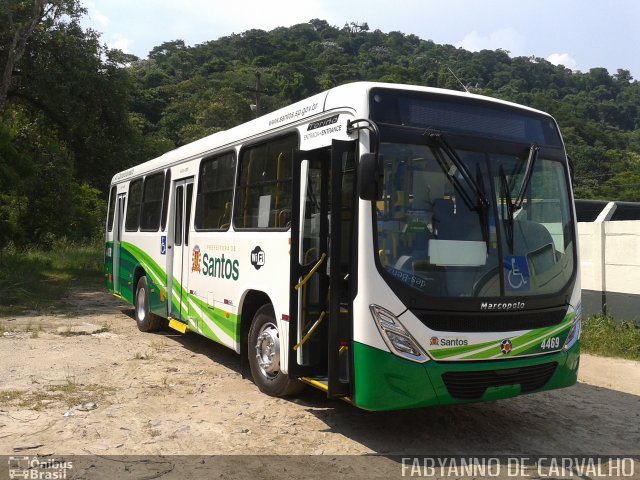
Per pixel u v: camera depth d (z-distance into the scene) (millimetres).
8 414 6121
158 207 10602
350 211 5469
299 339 5957
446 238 5426
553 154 6199
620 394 7691
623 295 10617
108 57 23000
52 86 21469
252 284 7133
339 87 5938
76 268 22734
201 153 8992
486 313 5414
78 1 21922
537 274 5762
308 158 5871
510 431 6164
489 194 5688
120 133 23859
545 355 5699
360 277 5242
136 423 5980
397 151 5395
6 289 15195
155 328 10969
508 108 6066
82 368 8070
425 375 5168
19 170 18609
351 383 5301
